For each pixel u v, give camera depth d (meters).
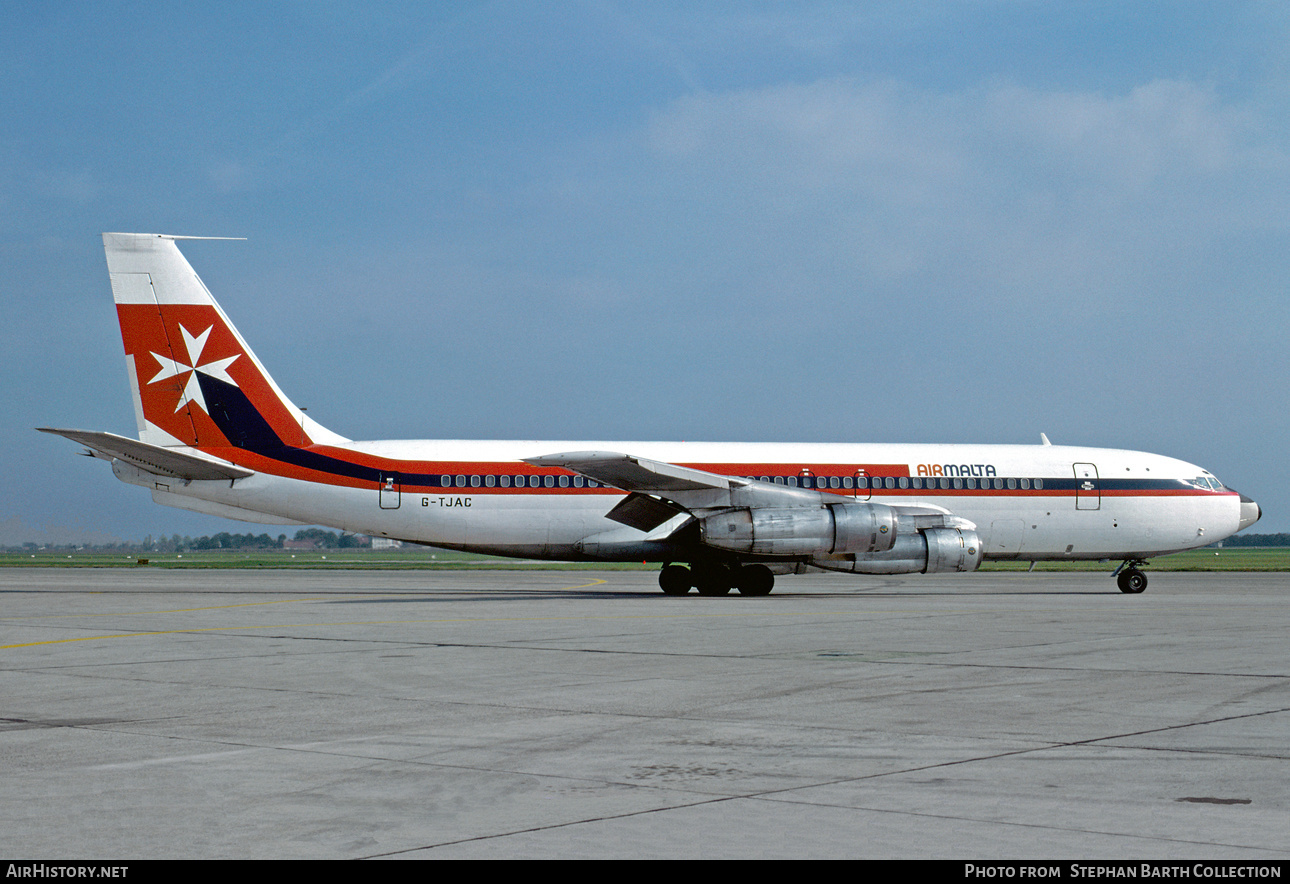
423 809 6.79
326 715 10.20
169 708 10.62
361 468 30.09
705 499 29.23
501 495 30.44
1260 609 24.47
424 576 51.47
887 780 7.51
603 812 6.70
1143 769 7.82
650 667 13.59
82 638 17.61
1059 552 33.91
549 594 32.06
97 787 7.36
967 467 33.22
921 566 29.86
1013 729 9.38
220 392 29.81
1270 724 9.56
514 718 10.02
